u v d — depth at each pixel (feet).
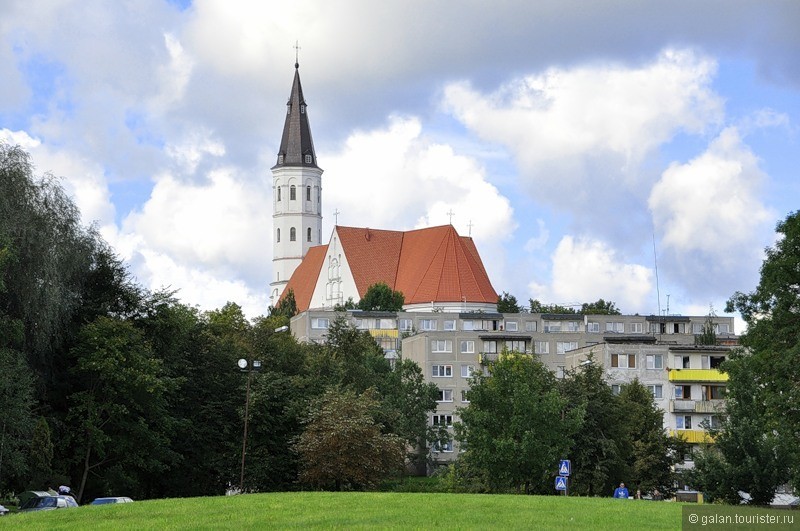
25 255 246.47
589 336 610.24
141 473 297.53
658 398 416.26
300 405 317.01
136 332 278.67
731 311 249.96
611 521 142.51
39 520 146.41
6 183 250.98
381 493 191.21
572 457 283.18
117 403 272.51
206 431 313.32
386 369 498.69
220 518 143.54
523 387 258.37
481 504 165.58
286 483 318.04
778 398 231.71
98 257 293.64
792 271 237.04
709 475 252.42
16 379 237.04
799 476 238.07
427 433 475.72
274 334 382.42
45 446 242.99
